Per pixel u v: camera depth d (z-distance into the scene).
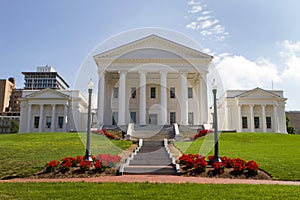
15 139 25.08
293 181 10.27
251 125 43.12
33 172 11.13
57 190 7.73
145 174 10.98
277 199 6.79
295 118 71.56
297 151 17.73
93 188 7.96
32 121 44.28
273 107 44.25
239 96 43.34
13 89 108.38
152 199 6.72
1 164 12.69
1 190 7.78
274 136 27.89
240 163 11.52
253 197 6.96
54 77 112.50
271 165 12.60
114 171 11.10
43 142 21.09
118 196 6.99
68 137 24.47
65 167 11.05
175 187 8.09
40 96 43.97
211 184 8.67
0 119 82.44
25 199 6.73
